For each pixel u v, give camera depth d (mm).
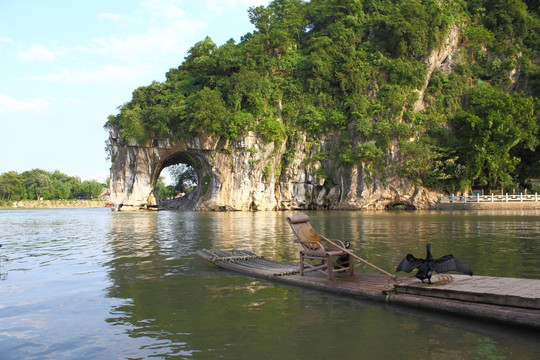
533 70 61469
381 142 55125
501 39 63500
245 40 71125
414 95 56719
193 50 71750
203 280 11445
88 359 6199
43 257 15961
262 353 6266
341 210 55625
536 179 57000
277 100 59594
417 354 6094
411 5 60062
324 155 59156
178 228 28625
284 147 59812
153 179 66625
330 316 7973
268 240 20484
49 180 119500
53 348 6641
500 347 6273
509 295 7258
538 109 56000
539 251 14688
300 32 72250
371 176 55219
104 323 7816
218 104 55938
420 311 8125
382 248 16234
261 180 58438
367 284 9875
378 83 58688
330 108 59750
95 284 11062
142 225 32406
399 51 60000
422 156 52219
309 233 11680
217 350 6422
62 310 8695
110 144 64125
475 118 53156
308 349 6383
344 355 6125
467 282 8672
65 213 68938
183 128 58625
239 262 13641
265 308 8617
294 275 11469
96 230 28469
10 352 6504
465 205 49469
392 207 56469
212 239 21297
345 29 63312
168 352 6387
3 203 110062
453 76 59844
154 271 12805
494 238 18859
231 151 58375
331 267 10586
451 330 7035
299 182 59688
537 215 36406
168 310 8586
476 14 66375
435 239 18875
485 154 52156
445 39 61156
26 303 9266
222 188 58875
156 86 63062
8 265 14211
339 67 60031
